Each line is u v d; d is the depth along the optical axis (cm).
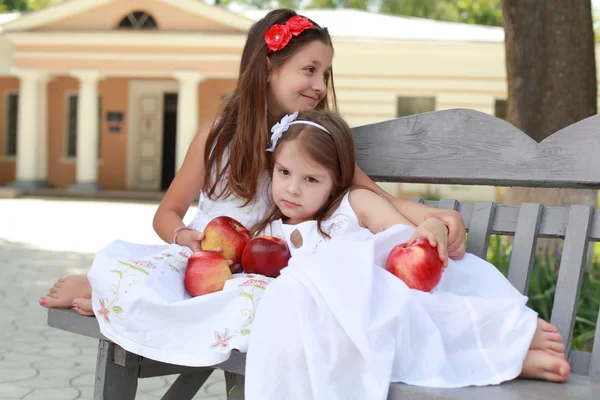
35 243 1013
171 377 419
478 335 185
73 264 837
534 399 163
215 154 256
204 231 238
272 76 258
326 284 177
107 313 210
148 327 204
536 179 230
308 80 256
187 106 1912
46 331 513
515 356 180
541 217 222
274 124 259
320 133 230
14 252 920
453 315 186
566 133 227
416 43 1853
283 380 176
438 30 2044
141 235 1133
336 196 237
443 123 250
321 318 176
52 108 2186
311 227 233
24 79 1984
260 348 179
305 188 231
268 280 207
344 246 188
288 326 179
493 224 231
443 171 248
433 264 195
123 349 213
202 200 262
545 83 562
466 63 1869
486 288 209
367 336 171
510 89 579
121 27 1938
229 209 255
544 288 461
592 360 199
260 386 177
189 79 1902
